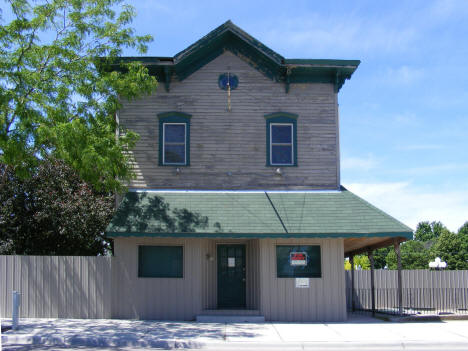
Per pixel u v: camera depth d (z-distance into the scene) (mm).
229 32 17297
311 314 15578
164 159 17062
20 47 14398
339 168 17234
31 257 15688
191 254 15773
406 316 15828
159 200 16234
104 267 15664
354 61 17234
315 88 17594
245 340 12062
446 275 21297
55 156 15094
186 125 17172
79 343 12133
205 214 15711
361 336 12703
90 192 21484
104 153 14156
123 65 16188
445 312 19000
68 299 15523
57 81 14453
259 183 17000
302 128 17359
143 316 15508
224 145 17141
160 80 17391
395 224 15430
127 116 17172
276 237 15055
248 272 16891
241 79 17516
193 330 13406
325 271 15789
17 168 14398
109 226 14945
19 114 13398
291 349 11656
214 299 16766
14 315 13258
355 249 20719
